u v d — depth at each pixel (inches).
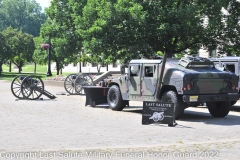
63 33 1884.8
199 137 520.7
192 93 667.4
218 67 724.0
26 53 3299.7
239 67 826.2
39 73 3358.8
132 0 1163.3
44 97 1107.9
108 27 1144.8
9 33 3280.0
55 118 688.4
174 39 1234.6
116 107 800.3
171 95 681.0
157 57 776.3
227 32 1212.5
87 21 1216.2
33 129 571.8
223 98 687.7
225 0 1200.2
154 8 1164.5
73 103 948.0
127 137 514.6
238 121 670.5
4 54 3174.2
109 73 1406.3
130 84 768.3
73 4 1738.4
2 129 570.6
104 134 534.9
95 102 864.3
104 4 1176.8
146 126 605.9
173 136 525.3
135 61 761.0
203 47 1270.9
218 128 595.5
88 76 1221.1
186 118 705.0
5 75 2901.1
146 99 738.2
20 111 786.8
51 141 484.1
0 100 1019.9
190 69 689.6
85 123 633.0
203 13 1198.9
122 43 1162.6
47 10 1973.4
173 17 1156.5
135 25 1144.8
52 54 2610.7
